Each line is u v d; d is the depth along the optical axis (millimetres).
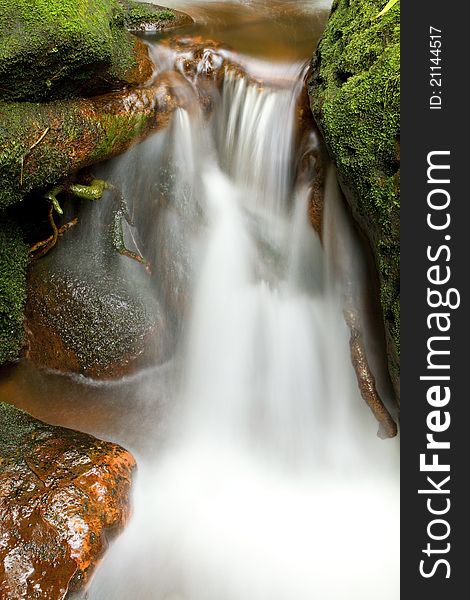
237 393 4152
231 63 4195
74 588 2578
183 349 4324
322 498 3561
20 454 3088
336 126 3061
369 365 3551
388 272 2955
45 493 2842
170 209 4203
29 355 4262
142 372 4250
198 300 4305
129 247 4254
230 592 3090
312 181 3742
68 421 3969
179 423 4031
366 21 3227
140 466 3697
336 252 3662
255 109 4008
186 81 4168
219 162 4285
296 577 3156
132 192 4094
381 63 2930
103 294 4152
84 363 4172
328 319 3863
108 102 3723
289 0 5582
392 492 3582
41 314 4164
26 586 2506
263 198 4090
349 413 3848
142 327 4176
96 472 3014
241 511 3486
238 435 3965
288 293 4113
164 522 3393
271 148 3959
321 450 3818
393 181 2830
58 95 3486
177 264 4281
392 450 3701
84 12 3422
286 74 4090
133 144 3867
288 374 4047
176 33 4691
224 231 4238
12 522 2695
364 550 3297
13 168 3232
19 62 3127
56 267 4164
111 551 2926
